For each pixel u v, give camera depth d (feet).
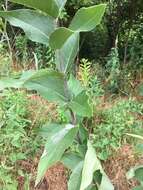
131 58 23.41
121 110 17.24
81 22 5.93
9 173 15.16
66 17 22.53
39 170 6.32
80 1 23.82
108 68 21.99
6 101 16.34
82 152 7.52
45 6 6.09
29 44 22.72
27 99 17.52
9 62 19.38
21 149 15.42
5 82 6.34
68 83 7.27
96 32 27.68
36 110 17.13
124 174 15.56
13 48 22.29
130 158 15.80
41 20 6.41
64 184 15.34
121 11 27.09
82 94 6.36
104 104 18.76
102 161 15.79
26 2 6.03
